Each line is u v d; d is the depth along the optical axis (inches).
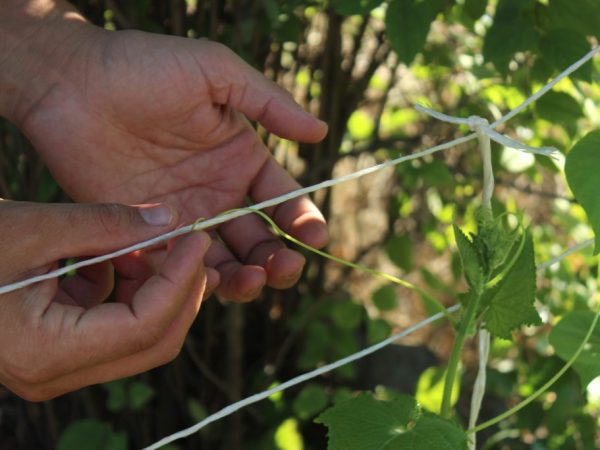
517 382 37.2
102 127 22.3
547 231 37.5
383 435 15.7
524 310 17.1
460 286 47.3
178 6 28.5
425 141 37.2
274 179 23.0
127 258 20.7
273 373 36.3
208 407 35.3
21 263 17.8
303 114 21.8
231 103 22.0
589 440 30.2
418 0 22.7
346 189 49.7
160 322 17.9
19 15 23.0
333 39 32.9
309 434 35.8
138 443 35.2
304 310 36.5
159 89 21.6
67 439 30.3
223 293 21.7
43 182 27.4
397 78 37.6
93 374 18.7
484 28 30.2
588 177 16.1
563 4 23.0
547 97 26.3
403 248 38.2
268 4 26.5
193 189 23.0
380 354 41.4
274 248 22.5
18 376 18.1
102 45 22.2
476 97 33.3
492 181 17.2
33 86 22.5
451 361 17.3
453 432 15.7
